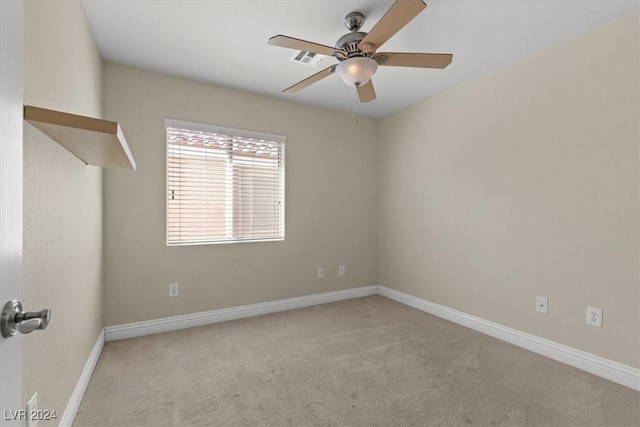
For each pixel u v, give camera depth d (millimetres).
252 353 2385
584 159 2139
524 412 1682
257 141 3311
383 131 4012
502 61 2561
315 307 3557
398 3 1436
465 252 2988
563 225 2254
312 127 3625
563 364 2213
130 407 1717
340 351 2422
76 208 1649
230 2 1865
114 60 2564
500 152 2680
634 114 1911
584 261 2141
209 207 3064
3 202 589
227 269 3131
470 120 2939
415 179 3559
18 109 659
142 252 2730
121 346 2490
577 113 2174
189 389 1896
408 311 3416
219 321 3076
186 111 2900
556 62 2295
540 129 2393
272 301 3389
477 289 2873
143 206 2729
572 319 2199
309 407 1729
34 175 1096
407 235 3670
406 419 1629
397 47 2352
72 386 1600
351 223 3918
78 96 1738
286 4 1884
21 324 616
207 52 2441
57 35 1358
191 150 2969
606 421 1608
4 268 591
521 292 2516
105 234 2576
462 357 2322
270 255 3377
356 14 1951
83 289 1828
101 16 1978
